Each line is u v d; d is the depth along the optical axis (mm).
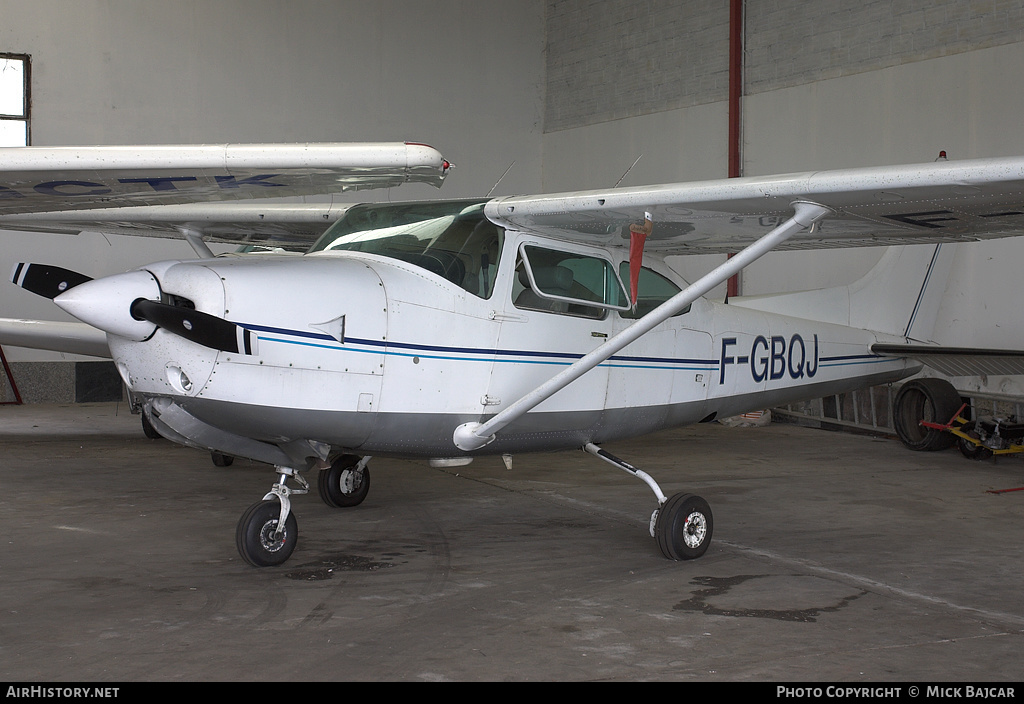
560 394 4562
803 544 4785
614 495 6113
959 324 8945
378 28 12953
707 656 3080
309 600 3652
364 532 4902
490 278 4316
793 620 3486
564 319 4590
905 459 7922
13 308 11070
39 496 5742
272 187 4055
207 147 3568
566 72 13633
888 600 3771
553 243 4617
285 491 4137
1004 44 8477
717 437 9430
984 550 4672
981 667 3004
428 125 13312
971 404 8562
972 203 3795
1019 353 6414
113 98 11586
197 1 11945
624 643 3203
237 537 4066
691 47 11719
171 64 11852
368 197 12156
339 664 2961
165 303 3584
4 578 3904
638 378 4953
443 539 4773
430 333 4070
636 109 12500
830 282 10055
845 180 3602
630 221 4387
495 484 6496
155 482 6266
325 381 3791
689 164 11773
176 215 6328
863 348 6605
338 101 12758
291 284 3725
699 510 4465
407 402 4027
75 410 10742
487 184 13727
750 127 10953
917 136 9219
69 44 11367
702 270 11438
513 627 3363
